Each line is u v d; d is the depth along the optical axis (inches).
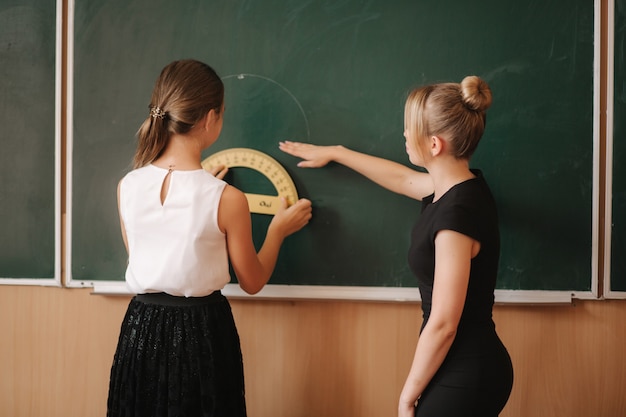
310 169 71.7
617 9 69.2
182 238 53.8
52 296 75.4
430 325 48.1
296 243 72.4
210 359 55.1
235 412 57.4
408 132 53.3
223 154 71.4
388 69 70.7
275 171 71.1
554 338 72.4
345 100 71.1
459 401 49.9
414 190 67.0
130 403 55.6
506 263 71.4
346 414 74.0
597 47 69.4
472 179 52.0
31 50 72.9
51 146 73.5
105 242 73.3
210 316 55.9
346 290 72.2
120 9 71.9
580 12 69.4
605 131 70.2
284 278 72.6
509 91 70.2
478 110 51.1
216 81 57.1
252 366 74.6
